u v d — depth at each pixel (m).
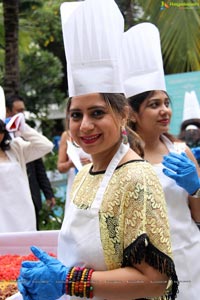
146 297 1.72
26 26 11.00
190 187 2.54
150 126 2.76
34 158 4.04
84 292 1.71
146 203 1.70
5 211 3.70
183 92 7.05
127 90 2.79
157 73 2.79
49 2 12.39
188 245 2.59
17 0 7.82
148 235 1.68
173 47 7.54
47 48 13.90
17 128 3.88
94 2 1.92
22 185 3.81
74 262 1.84
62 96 12.25
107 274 1.71
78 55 1.90
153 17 7.39
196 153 3.26
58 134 12.66
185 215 2.60
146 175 1.75
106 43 1.89
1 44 9.46
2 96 3.87
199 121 5.32
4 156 3.84
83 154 3.78
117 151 1.85
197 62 7.71
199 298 2.60
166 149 2.84
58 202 7.08
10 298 2.09
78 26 1.91
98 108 1.84
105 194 1.79
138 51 2.80
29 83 11.95
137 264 1.69
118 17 1.95
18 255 2.78
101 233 1.77
